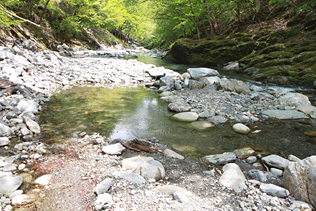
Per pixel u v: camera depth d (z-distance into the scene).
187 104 5.74
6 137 3.42
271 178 2.66
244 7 15.41
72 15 21.00
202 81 8.56
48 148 3.26
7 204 2.03
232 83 7.41
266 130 4.26
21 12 14.12
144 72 10.45
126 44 38.97
